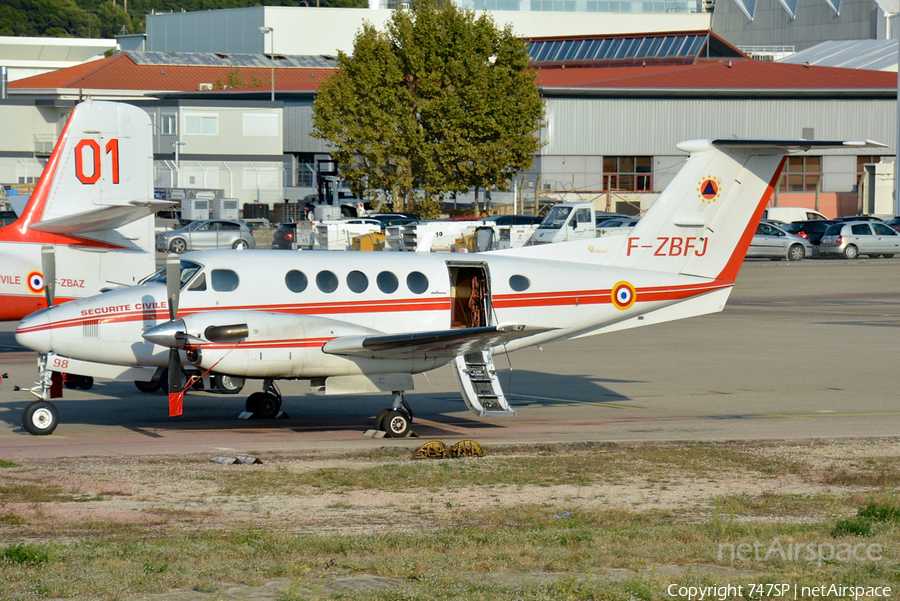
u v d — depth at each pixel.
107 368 51.12
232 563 27.73
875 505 35.91
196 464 42.56
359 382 50.41
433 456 45.47
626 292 57.25
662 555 29.62
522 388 66.19
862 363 76.56
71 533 31.67
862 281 145.00
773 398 62.22
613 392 64.62
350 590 25.53
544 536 31.53
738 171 57.94
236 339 47.59
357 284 52.97
